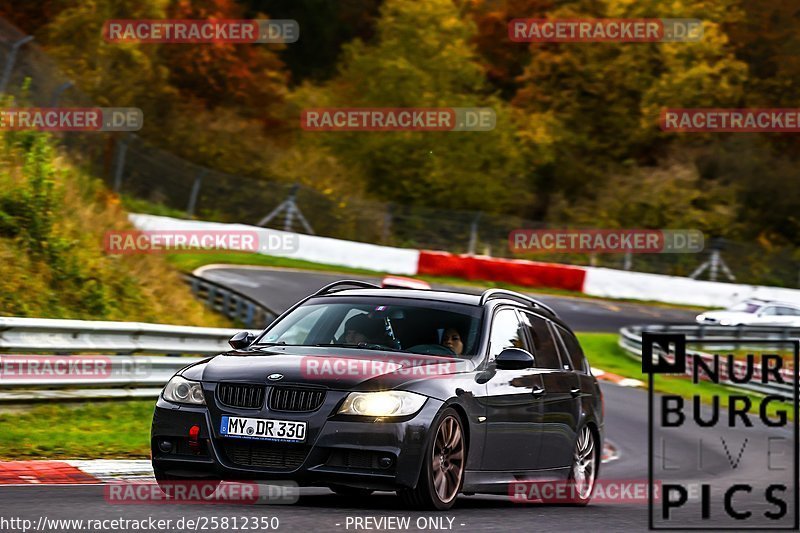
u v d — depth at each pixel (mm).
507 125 197125
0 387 40531
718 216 197000
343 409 22953
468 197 192875
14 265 62344
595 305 138375
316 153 188500
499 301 29234
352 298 28375
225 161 179750
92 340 45719
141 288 74000
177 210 148000
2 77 94688
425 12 199750
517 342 29109
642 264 167875
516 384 27703
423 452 23203
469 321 27625
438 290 29734
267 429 22938
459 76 199125
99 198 88125
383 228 161750
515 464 27719
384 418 22938
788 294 147000
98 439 37031
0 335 41594
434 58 197875
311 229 158125
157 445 23844
